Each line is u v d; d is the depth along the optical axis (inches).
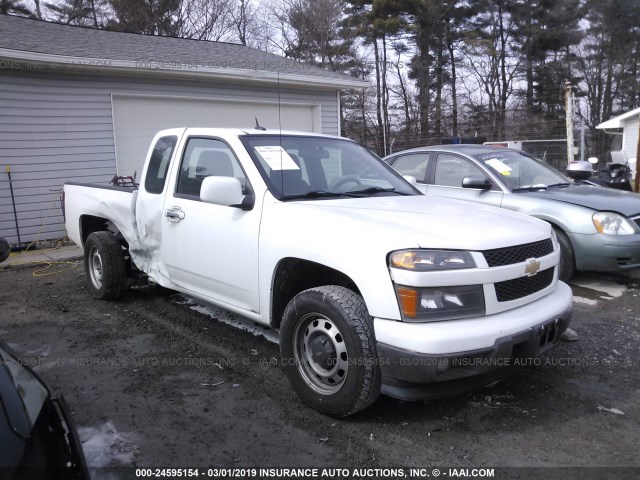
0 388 79.5
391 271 116.9
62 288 263.6
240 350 177.2
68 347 181.9
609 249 231.5
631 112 882.8
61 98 390.3
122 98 422.6
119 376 158.1
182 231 176.6
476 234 126.3
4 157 370.0
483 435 124.4
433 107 1332.4
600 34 1380.4
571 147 528.4
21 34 430.0
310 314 130.6
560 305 135.0
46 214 391.9
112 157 418.9
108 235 231.1
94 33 511.2
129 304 230.4
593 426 128.7
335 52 1286.9
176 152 187.2
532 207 249.3
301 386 134.8
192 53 505.7
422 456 116.3
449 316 116.9
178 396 144.9
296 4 1270.9
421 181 292.4
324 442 121.7
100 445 121.5
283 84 512.7
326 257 128.5
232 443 121.8
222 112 482.3
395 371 115.0
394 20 1248.8
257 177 154.4
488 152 284.4
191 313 216.5
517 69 1393.9
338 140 191.9
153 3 1125.7
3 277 292.0
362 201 154.9
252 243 149.6
